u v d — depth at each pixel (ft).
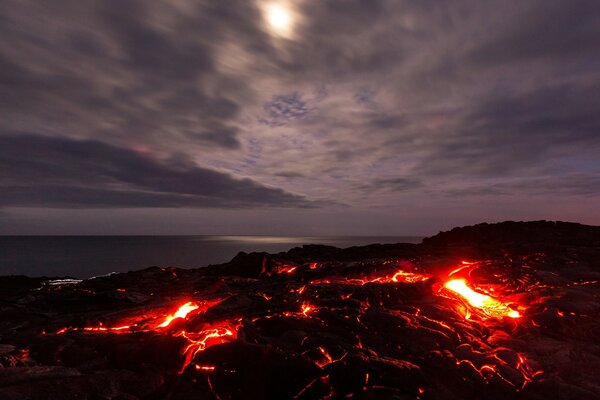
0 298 52.85
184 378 28.76
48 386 24.56
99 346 32.53
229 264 75.82
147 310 44.78
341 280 56.18
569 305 39.27
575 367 28.84
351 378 25.99
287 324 34.88
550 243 73.87
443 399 25.70
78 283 60.23
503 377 27.30
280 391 26.14
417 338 32.07
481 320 39.58
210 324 37.73
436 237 100.12
